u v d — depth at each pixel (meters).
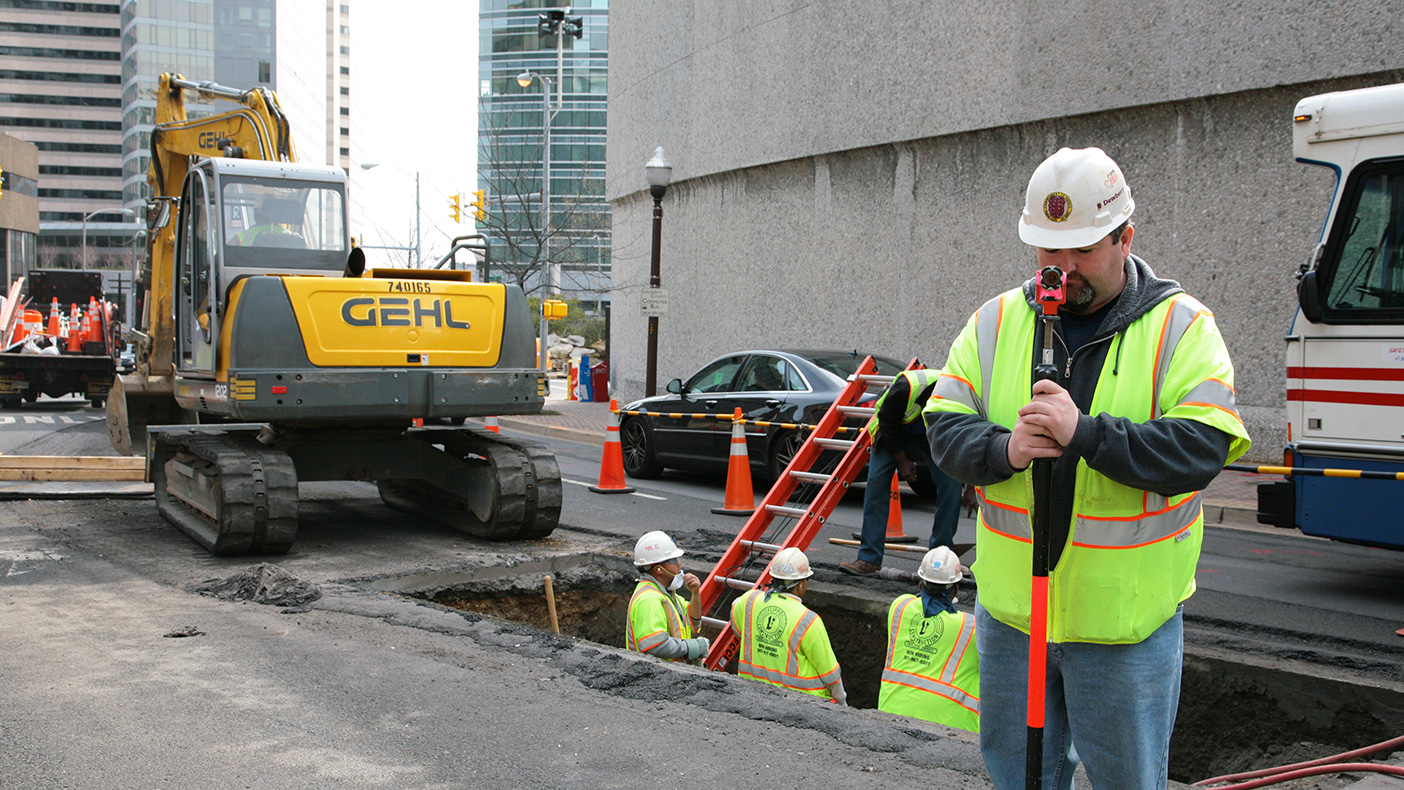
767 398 11.38
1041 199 2.36
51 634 5.61
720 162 21.06
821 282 18.41
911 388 7.11
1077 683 2.45
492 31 81.75
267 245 8.96
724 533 9.24
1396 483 6.74
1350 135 7.00
